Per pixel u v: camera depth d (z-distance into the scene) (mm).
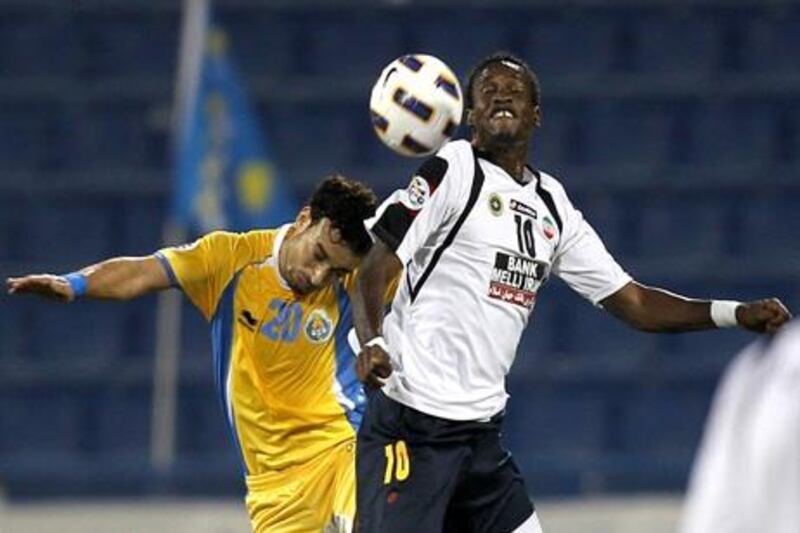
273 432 23219
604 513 44781
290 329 22859
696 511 11328
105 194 59312
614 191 58656
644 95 60594
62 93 61156
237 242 22906
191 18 49406
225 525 45156
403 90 22562
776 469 11031
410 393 21344
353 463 22859
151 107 60812
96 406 55406
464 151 21312
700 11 62156
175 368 54719
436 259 21219
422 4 62188
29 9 62625
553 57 61594
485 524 21953
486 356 21328
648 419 54281
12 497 50844
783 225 58438
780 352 11211
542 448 53875
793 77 61250
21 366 56250
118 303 57188
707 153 60062
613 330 55875
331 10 62281
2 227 59094
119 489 50906
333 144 60094
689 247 58219
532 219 21453
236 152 48625
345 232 22266
